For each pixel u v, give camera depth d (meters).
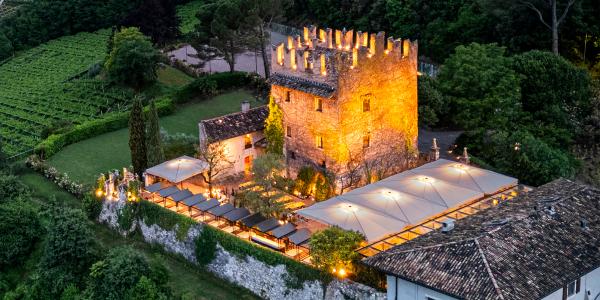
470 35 145.88
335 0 181.88
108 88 150.62
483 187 89.62
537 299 64.38
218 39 140.25
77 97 150.12
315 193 96.12
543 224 71.88
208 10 144.12
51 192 107.88
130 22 167.00
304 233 83.56
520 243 69.25
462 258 67.62
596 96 117.69
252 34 139.75
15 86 163.75
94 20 196.50
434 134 117.31
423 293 68.56
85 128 124.62
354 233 78.25
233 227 89.75
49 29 193.88
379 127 97.88
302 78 96.38
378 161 98.88
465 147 107.00
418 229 84.94
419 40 158.38
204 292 85.31
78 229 88.75
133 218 96.00
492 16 141.75
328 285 77.50
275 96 100.12
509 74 111.31
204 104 136.00
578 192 77.25
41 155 117.75
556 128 113.44
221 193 99.31
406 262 69.62
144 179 101.00
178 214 90.88
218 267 87.38
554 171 101.00
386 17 166.62
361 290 74.88
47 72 170.38
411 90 100.44
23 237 95.88
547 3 128.88
